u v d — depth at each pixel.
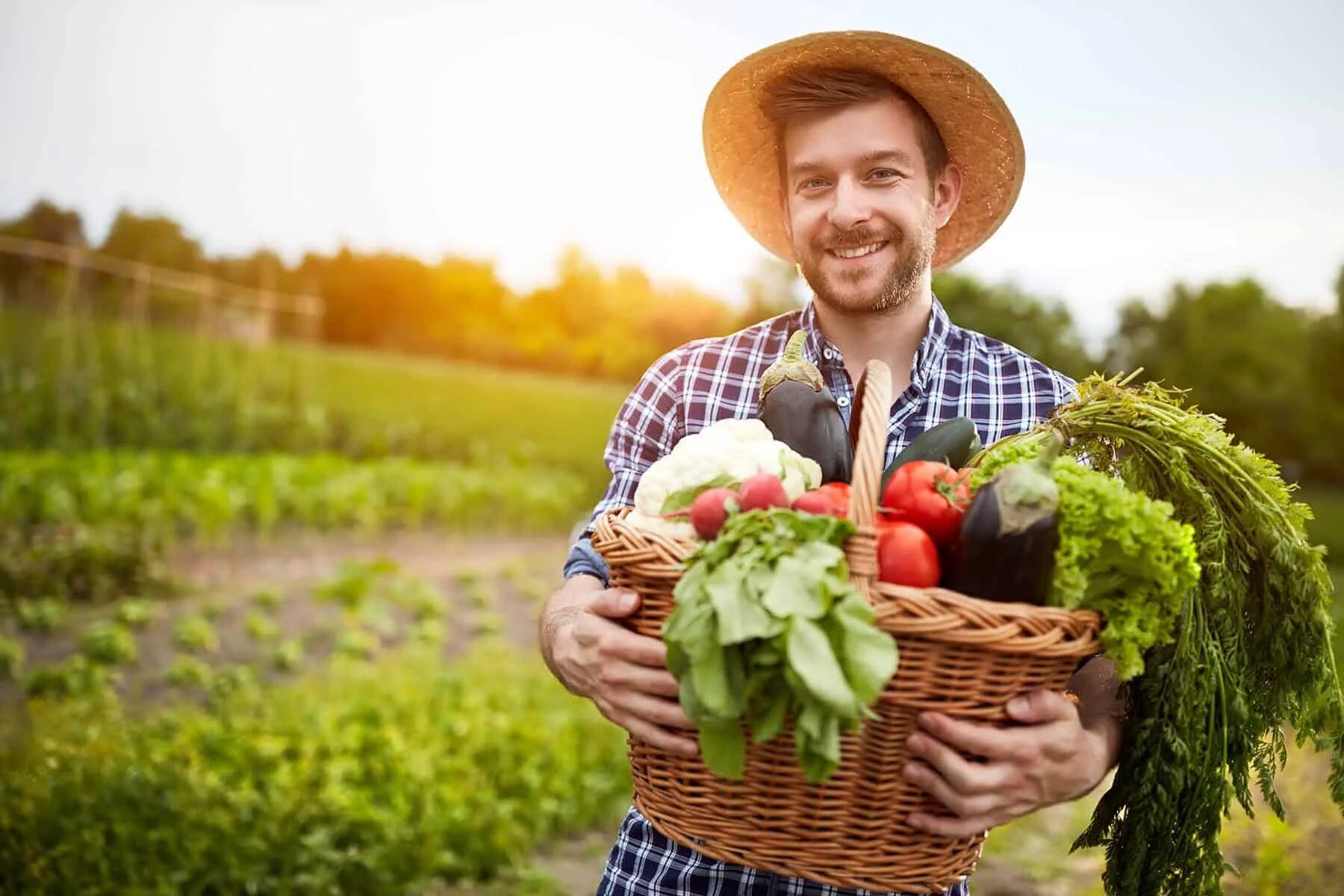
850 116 2.15
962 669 1.55
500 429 19.25
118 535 10.02
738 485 1.74
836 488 1.81
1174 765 1.75
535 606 10.73
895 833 1.66
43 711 6.35
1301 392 18.86
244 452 15.36
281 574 10.62
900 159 2.16
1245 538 1.85
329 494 12.47
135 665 7.80
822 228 2.17
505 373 23.11
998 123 2.27
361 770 5.64
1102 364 19.09
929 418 2.27
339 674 7.72
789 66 2.26
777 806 1.64
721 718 1.50
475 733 6.38
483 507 14.29
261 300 20.20
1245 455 1.83
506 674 7.92
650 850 2.12
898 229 2.16
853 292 2.18
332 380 18.69
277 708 6.75
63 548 9.16
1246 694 1.86
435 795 5.42
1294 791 5.36
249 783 5.20
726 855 1.71
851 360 2.34
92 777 4.99
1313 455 18.84
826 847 1.65
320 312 20.75
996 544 1.57
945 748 1.57
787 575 1.47
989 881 4.99
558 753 6.28
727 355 2.46
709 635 1.48
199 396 15.17
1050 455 1.64
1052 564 1.59
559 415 20.50
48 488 10.12
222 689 7.11
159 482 11.13
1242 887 4.41
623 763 6.30
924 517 1.71
